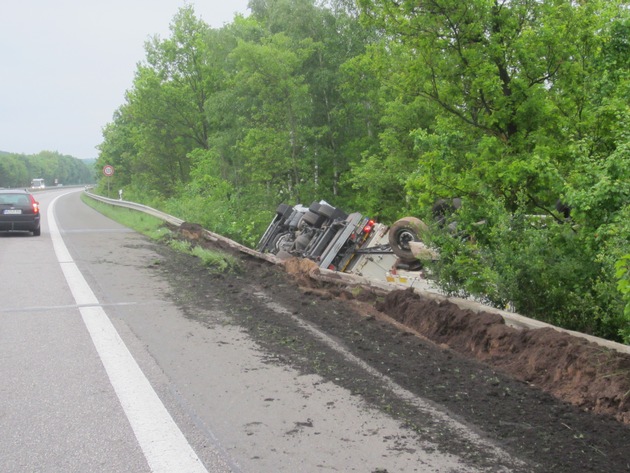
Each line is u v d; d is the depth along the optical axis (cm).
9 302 873
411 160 2327
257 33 3556
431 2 1105
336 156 3086
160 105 3838
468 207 872
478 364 596
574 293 700
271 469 372
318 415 461
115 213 3017
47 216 3011
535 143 1084
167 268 1203
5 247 1570
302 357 613
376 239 1219
